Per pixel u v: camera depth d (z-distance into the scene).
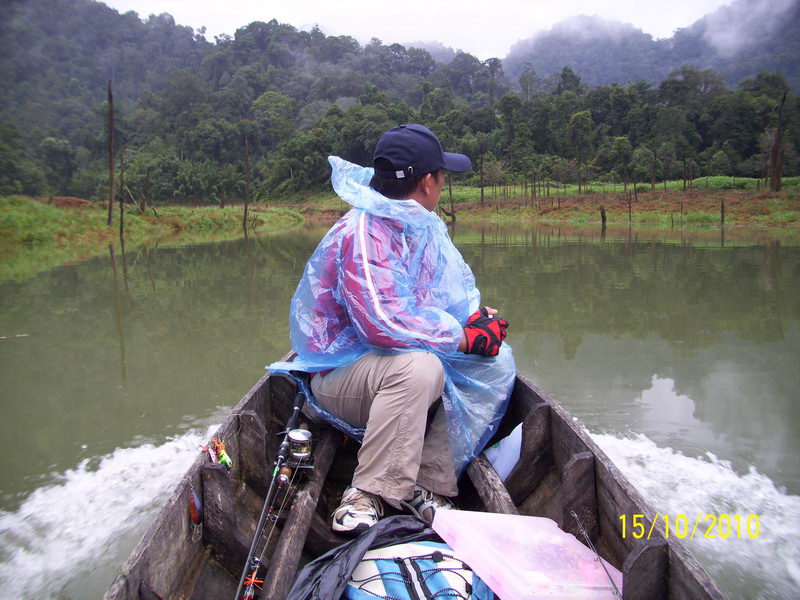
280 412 2.96
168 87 104.75
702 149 70.19
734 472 3.22
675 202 32.75
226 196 72.00
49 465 3.48
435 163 2.37
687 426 3.86
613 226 27.09
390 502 2.15
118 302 8.52
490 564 1.73
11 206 20.41
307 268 2.44
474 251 14.79
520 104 77.31
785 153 52.25
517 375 2.97
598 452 2.03
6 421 4.16
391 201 2.27
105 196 54.31
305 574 1.79
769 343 5.72
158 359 5.57
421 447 2.19
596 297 8.07
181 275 11.39
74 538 2.75
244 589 1.79
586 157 68.75
